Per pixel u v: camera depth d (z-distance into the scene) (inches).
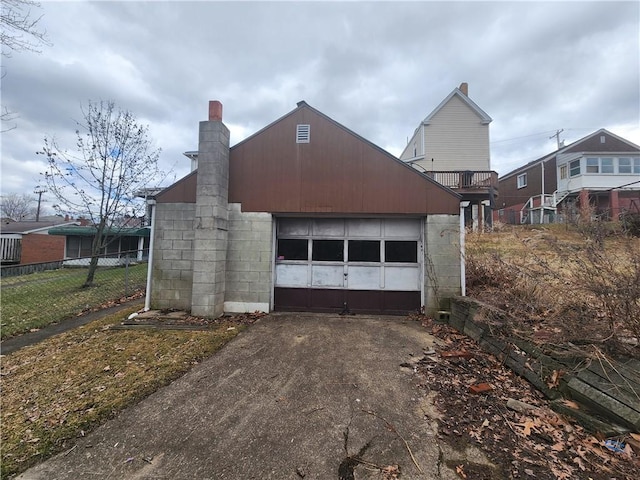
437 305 253.3
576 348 128.3
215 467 90.4
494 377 144.9
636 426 97.3
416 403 123.9
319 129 268.8
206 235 248.5
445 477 85.1
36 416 117.5
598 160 776.9
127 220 502.3
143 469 89.9
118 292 379.6
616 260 135.7
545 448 96.0
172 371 154.8
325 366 159.8
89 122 416.8
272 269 275.0
